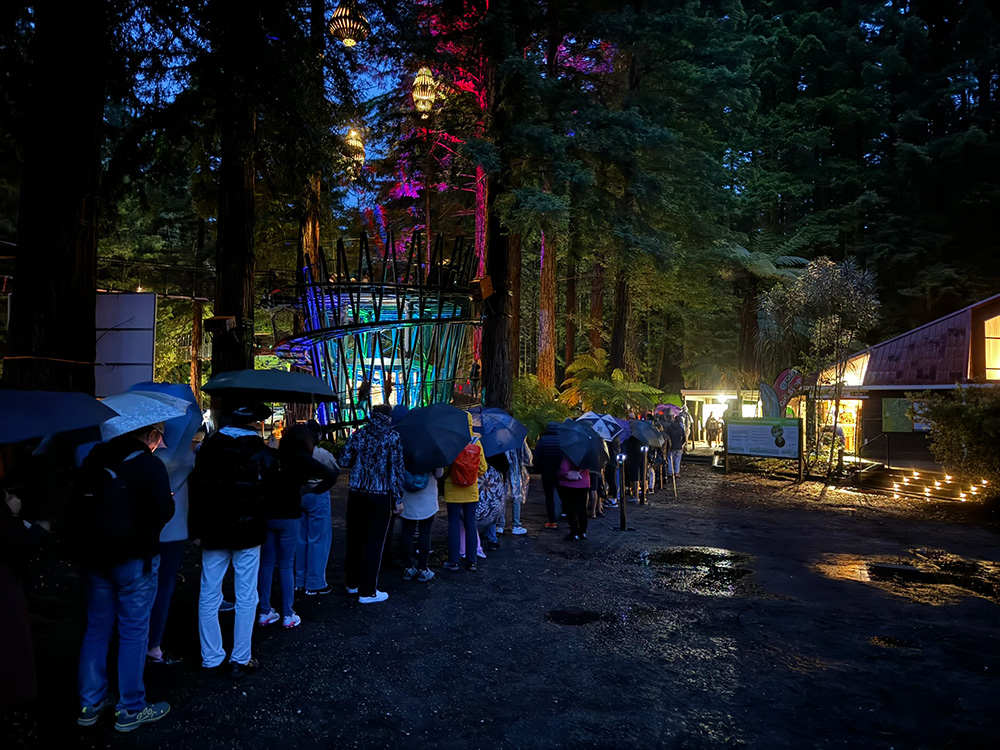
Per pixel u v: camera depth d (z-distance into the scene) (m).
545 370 26.02
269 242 23.75
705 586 6.99
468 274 17.03
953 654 5.05
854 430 22.72
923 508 12.77
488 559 8.00
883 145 47.16
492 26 16.98
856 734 3.77
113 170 11.43
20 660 3.13
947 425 13.43
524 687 4.34
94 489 3.58
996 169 41.81
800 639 5.38
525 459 9.95
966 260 42.41
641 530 10.19
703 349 41.81
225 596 6.20
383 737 3.64
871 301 18.83
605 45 21.17
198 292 29.33
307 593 6.39
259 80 9.81
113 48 9.08
